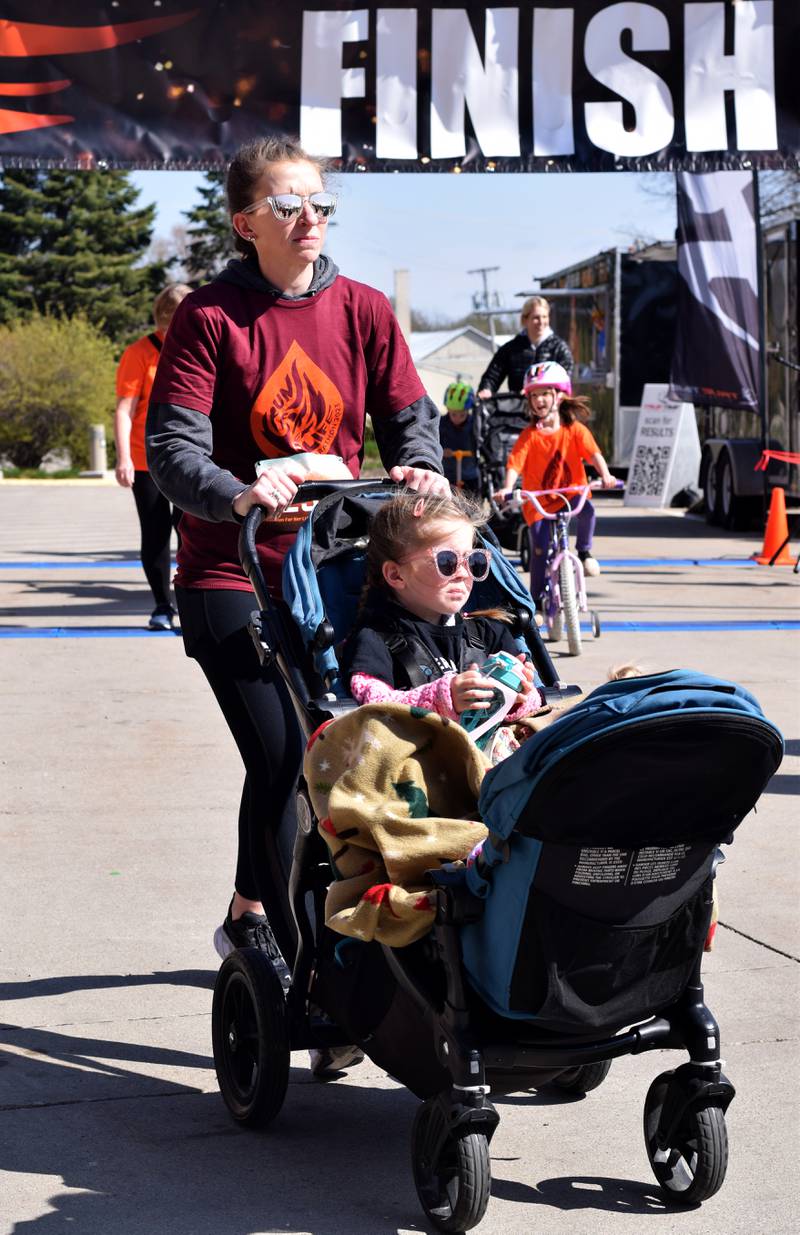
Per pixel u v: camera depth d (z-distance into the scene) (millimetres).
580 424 10055
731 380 13242
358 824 2973
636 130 10125
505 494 9820
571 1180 3217
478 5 9875
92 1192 3135
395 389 4004
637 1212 3070
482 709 3219
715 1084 2996
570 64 10031
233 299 3766
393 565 3357
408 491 3529
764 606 11812
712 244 13023
